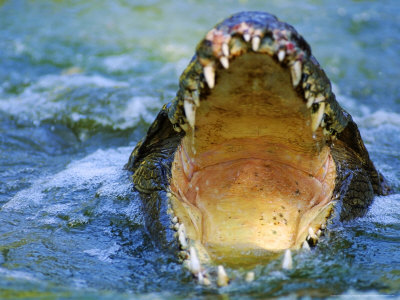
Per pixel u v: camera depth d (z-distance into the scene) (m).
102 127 27.03
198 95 12.70
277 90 12.70
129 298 11.65
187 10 50.56
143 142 17.41
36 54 39.78
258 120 14.09
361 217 16.34
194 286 12.12
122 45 42.03
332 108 13.54
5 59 38.69
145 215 15.73
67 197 18.31
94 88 31.02
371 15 50.22
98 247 14.90
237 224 14.59
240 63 12.02
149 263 13.72
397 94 35.50
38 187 19.36
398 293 11.91
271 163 15.84
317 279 12.36
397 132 28.19
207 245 13.81
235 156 15.65
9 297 11.35
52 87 33.12
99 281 12.79
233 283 12.09
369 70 39.41
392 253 14.25
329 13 50.84
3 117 28.25
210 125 14.40
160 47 41.88
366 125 29.30
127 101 29.06
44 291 11.84
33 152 24.67
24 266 13.40
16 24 46.00
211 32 11.75
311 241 13.55
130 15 49.06
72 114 27.81
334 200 15.15
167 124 16.59
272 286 11.98
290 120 13.88
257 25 11.52
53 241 15.19
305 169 15.54
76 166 21.64
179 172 15.58
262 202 15.27
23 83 34.41
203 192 15.61
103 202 17.45
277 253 13.40
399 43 44.66
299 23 48.12
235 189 15.59
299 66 11.83
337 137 16.28
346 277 12.63
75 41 42.47
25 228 16.11
